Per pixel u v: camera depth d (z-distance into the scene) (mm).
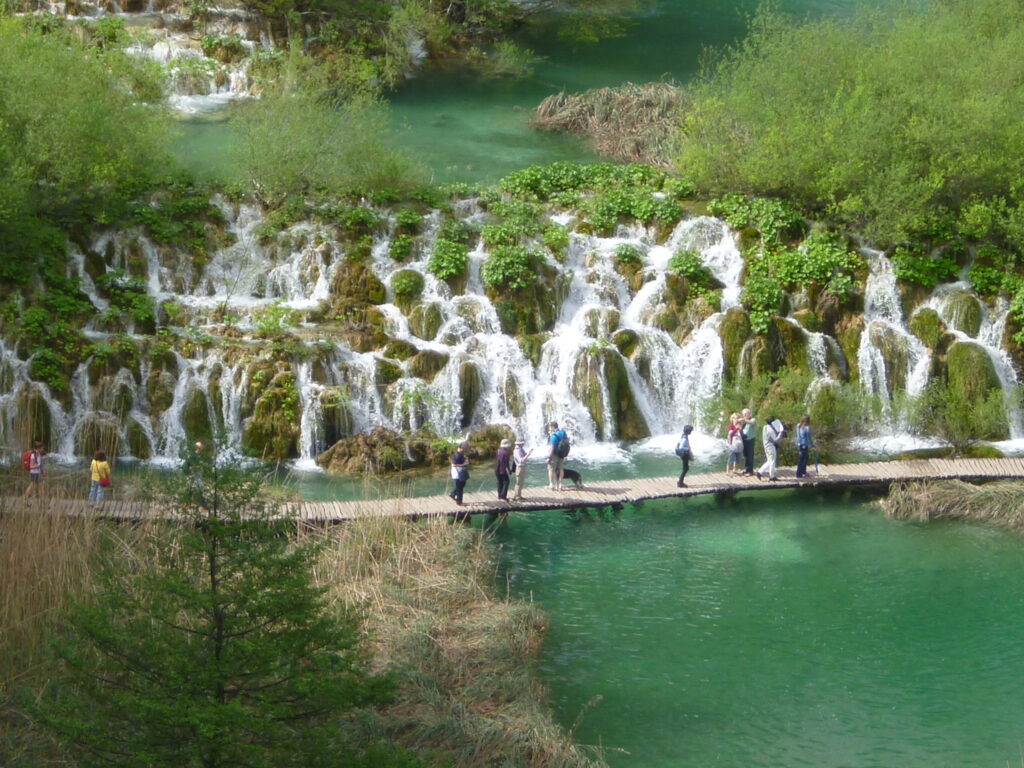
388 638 25516
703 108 47094
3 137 39625
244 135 44656
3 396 36281
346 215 42781
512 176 46750
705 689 25266
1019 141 43281
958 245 42344
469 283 41531
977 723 24188
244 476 16953
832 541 32281
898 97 44562
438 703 23375
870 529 33031
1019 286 41094
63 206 41531
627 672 25844
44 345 37156
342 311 40250
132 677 16688
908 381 40500
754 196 45094
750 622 28062
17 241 38812
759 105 46500
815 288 41344
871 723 24141
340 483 35406
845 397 38625
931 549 31828
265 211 43531
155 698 16031
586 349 39219
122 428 36562
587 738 23469
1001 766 22781
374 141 45562
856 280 41656
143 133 43531
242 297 41375
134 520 29516
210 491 16875
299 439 37000
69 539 26016
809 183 43906
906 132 43562
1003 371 40406
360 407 37938
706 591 29500
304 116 44594
